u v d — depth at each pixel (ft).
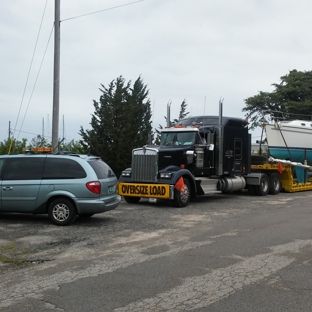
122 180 52.60
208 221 40.16
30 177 37.19
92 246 29.50
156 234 33.73
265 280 21.43
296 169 73.87
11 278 22.31
